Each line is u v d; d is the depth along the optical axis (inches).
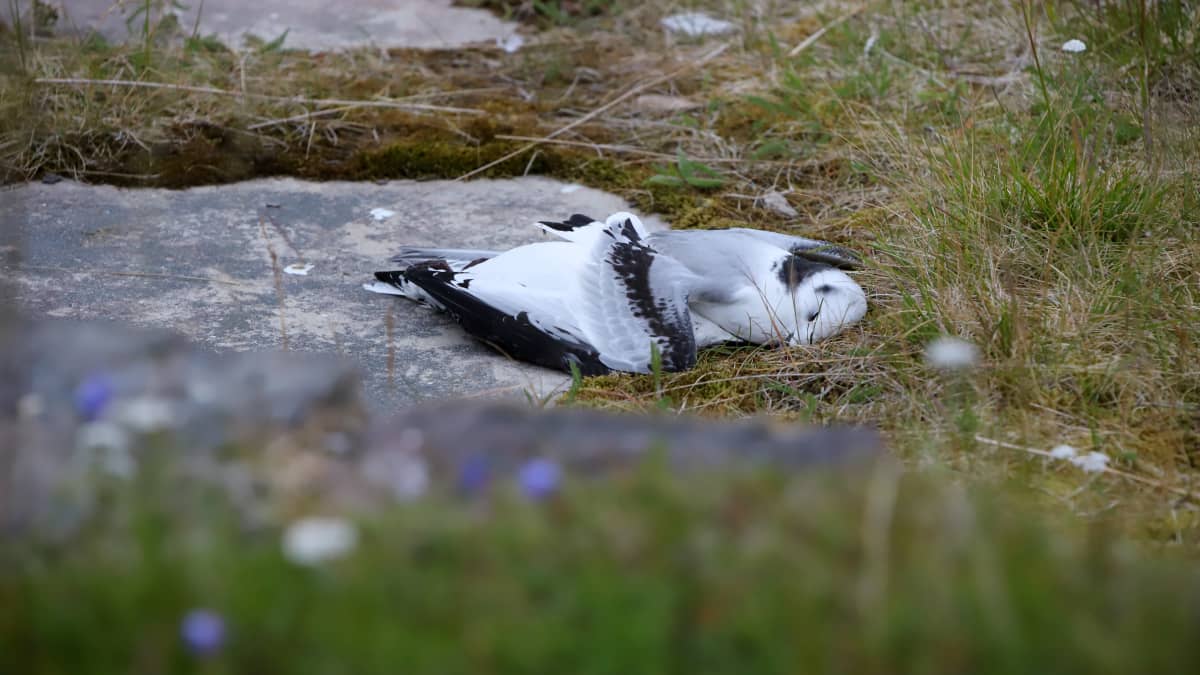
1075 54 333.1
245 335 259.9
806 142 343.6
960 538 134.4
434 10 445.7
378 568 129.4
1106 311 244.8
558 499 138.7
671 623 124.6
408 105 370.3
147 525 133.9
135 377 161.9
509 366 253.6
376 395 239.9
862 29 397.4
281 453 149.1
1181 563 157.9
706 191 327.3
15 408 156.1
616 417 162.4
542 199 327.9
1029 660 121.7
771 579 128.4
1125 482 199.8
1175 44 328.8
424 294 265.6
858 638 122.7
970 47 379.6
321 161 340.2
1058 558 136.4
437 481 145.6
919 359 241.3
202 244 299.3
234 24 422.9
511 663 120.8
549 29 431.5
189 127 348.5
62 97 343.0
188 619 121.6
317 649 121.6
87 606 126.2
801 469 146.4
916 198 296.4
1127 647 123.3
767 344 257.1
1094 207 274.5
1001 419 216.5
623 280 249.3
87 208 312.2
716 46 410.6
